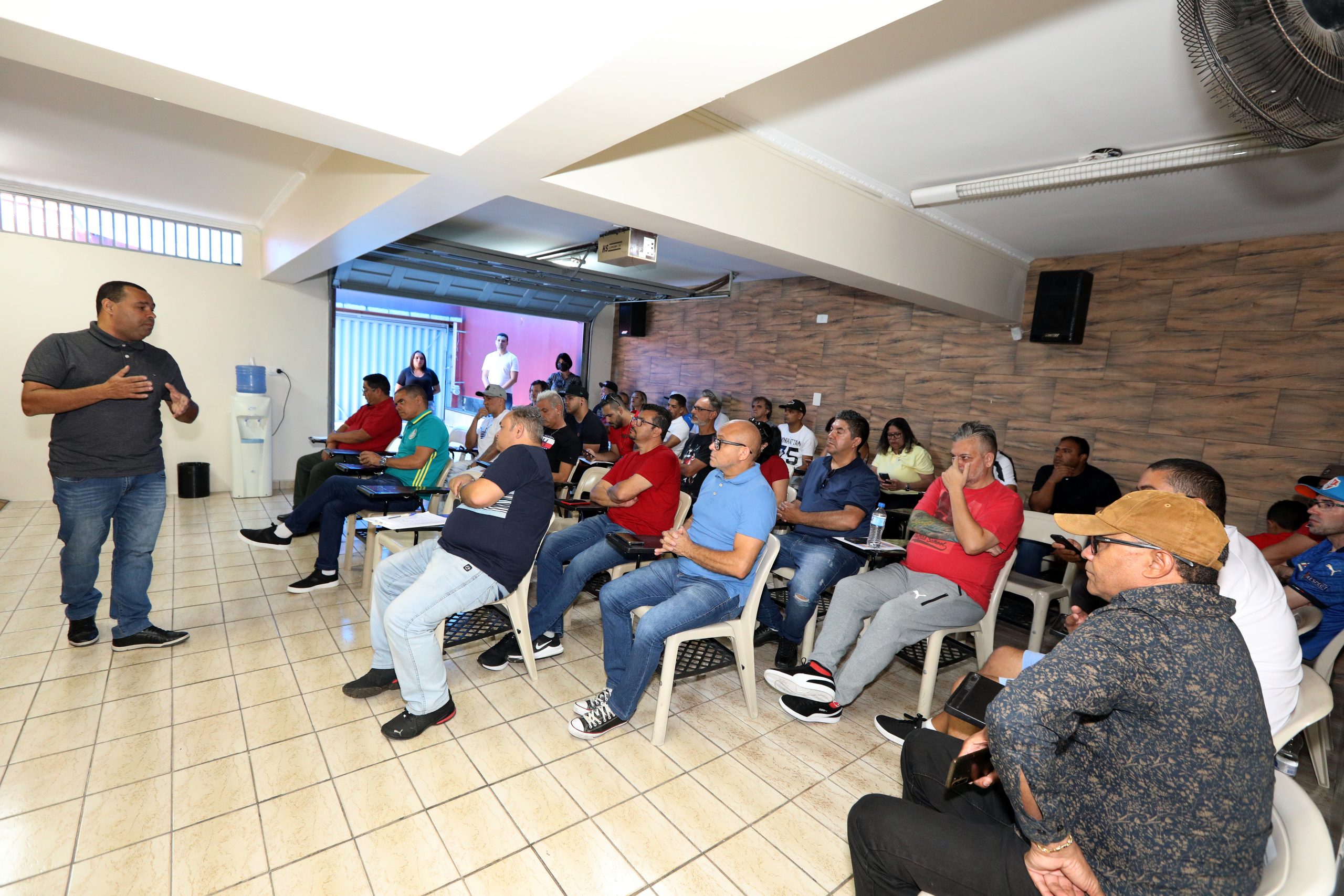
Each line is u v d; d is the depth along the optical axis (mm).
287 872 1639
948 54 2172
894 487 4793
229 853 1681
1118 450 4520
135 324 2465
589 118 1880
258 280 5805
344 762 2094
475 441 5777
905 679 3053
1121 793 1029
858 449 3434
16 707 2238
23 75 2908
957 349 5426
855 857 1286
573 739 2334
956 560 2580
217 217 5496
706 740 2404
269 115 1979
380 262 5961
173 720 2244
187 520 4762
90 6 1553
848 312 6293
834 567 3049
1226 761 971
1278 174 2893
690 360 8008
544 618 2865
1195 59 1404
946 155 3037
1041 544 3789
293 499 5641
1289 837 1059
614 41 1534
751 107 2695
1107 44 2037
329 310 6199
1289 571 2969
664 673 2324
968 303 4398
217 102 1904
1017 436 5051
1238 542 1669
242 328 5773
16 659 2553
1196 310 4168
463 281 6891
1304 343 3775
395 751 2170
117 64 1662
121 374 2395
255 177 4332
